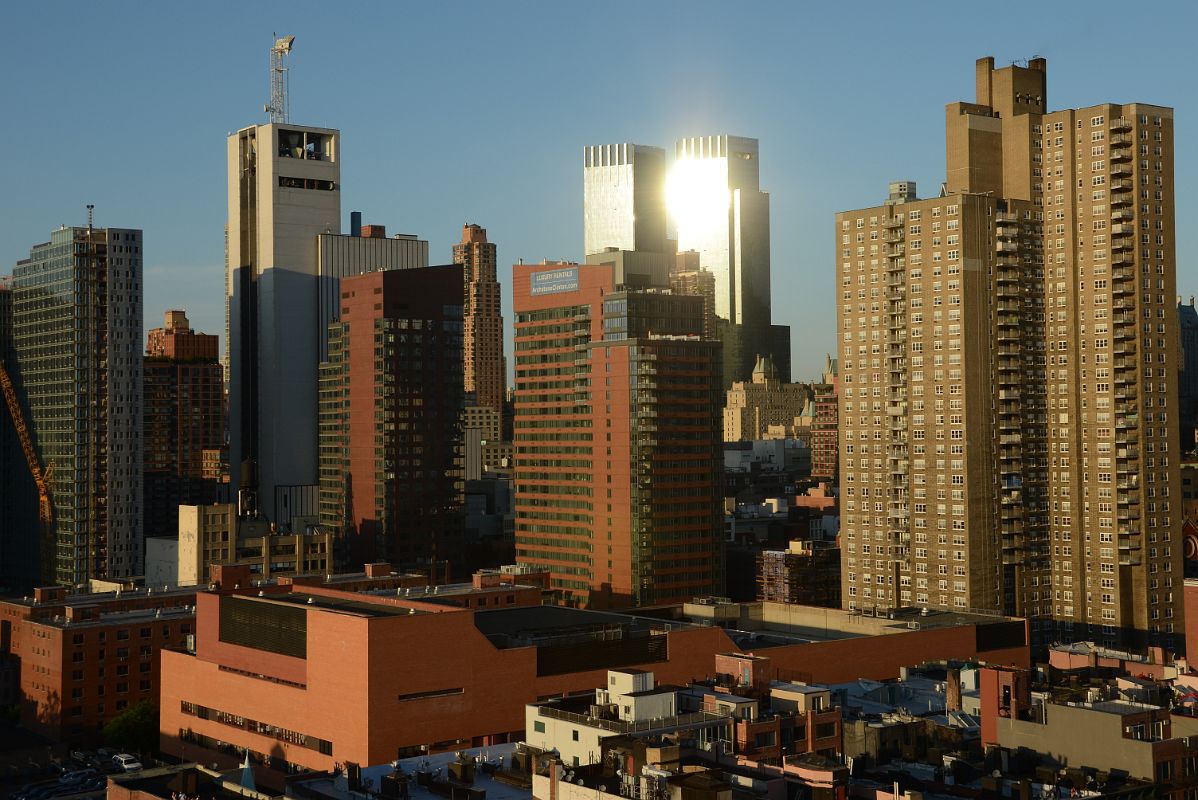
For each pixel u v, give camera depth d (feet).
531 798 562.66
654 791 474.49
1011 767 556.10
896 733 605.73
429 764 624.59
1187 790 535.60
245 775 646.74
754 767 531.09
